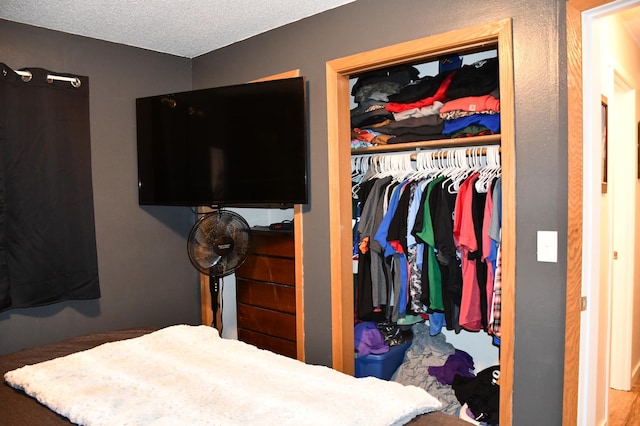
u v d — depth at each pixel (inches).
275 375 67.8
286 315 113.9
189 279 127.8
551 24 69.5
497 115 90.7
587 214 69.5
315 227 101.6
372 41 89.1
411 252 101.0
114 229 112.8
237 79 114.3
